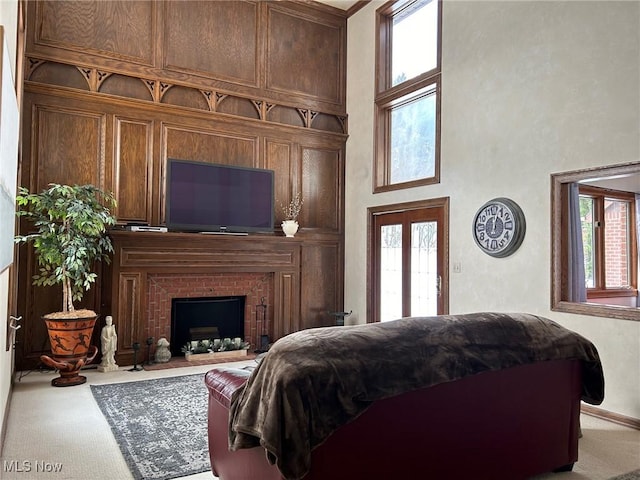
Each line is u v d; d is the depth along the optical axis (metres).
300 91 6.48
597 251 4.73
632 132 3.53
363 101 6.50
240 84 6.04
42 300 4.85
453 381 2.14
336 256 6.68
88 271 4.90
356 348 1.91
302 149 6.46
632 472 2.67
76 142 5.02
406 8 6.07
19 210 4.42
